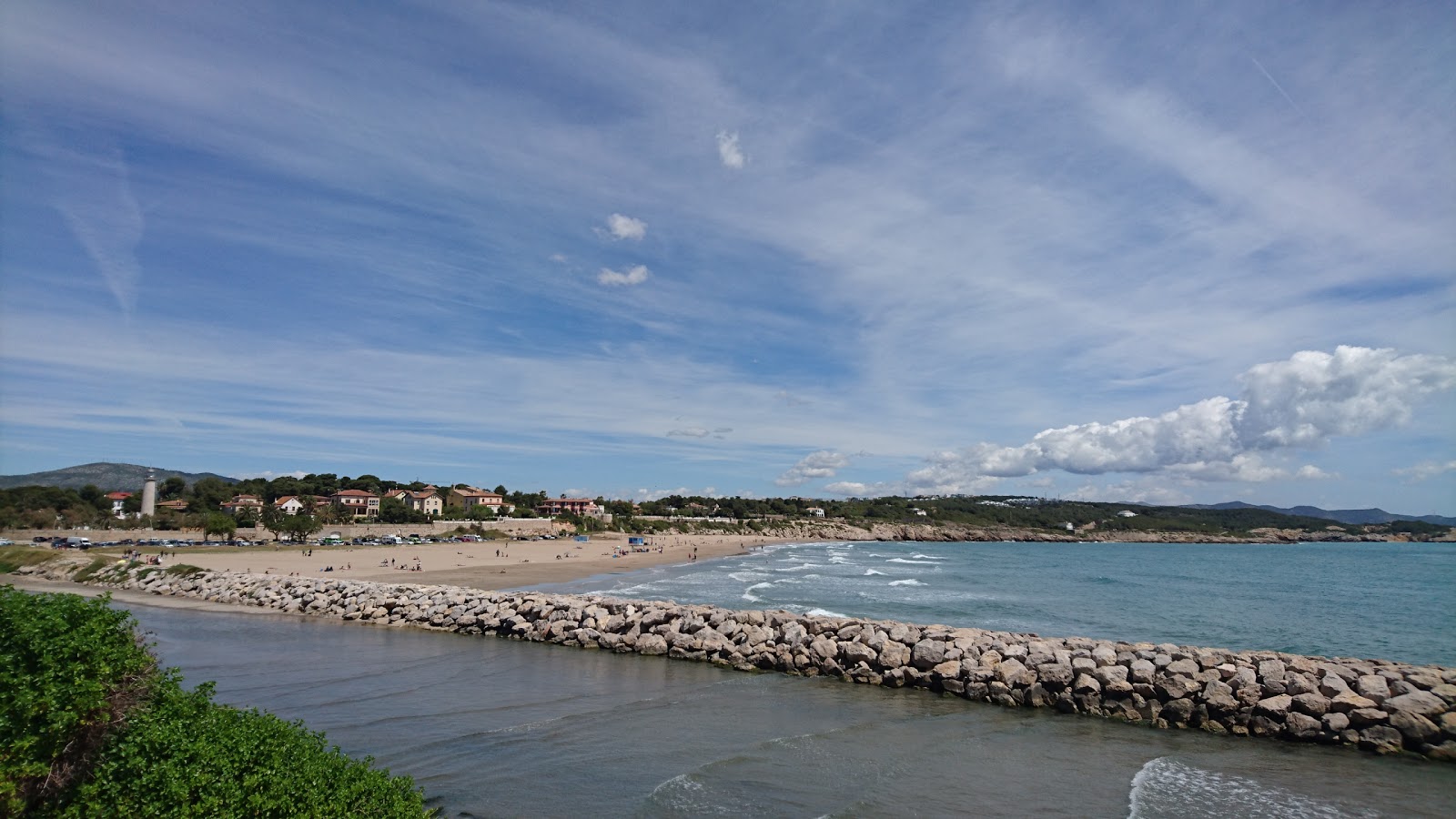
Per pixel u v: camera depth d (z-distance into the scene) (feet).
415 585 110.11
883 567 282.56
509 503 592.60
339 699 54.65
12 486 355.15
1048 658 57.26
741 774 39.45
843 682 62.95
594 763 40.96
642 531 567.59
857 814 34.35
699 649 73.26
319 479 549.95
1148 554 459.73
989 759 43.01
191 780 21.08
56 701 21.94
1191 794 37.63
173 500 437.17
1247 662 52.49
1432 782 39.68
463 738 45.14
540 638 82.99
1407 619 134.72
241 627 93.71
